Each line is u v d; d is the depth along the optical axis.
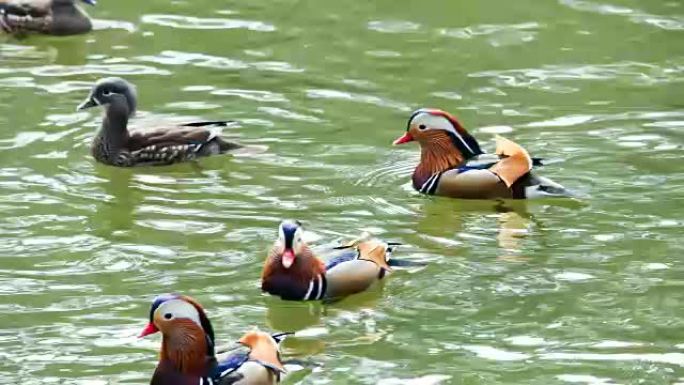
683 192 18.00
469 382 13.38
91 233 16.83
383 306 15.17
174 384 12.88
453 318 14.82
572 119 20.42
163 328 12.83
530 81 21.89
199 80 21.80
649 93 21.41
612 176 18.55
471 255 16.38
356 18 24.47
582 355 13.94
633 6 25.00
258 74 22.05
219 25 24.11
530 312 14.92
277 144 19.62
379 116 20.55
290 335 14.47
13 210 17.42
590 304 15.09
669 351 14.02
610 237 16.81
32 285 15.41
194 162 19.19
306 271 15.23
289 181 18.50
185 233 16.89
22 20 23.59
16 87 21.34
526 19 24.39
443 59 22.77
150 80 21.75
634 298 15.22
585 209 17.62
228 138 19.72
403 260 16.17
